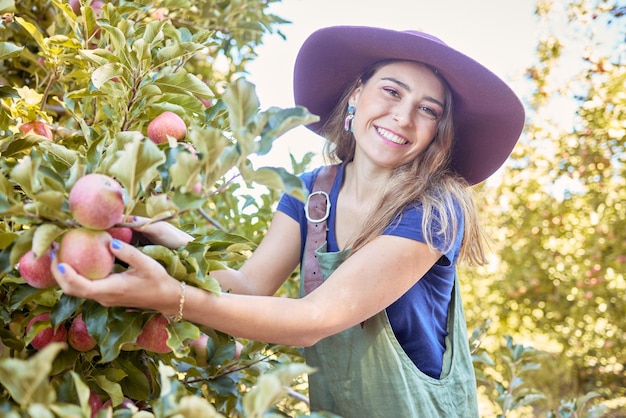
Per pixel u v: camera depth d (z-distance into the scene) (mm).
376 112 1518
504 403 2201
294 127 938
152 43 1360
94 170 1059
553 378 6094
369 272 1283
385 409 1438
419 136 1508
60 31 1992
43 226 895
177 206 908
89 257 904
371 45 1552
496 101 1582
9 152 1278
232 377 1571
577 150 5848
